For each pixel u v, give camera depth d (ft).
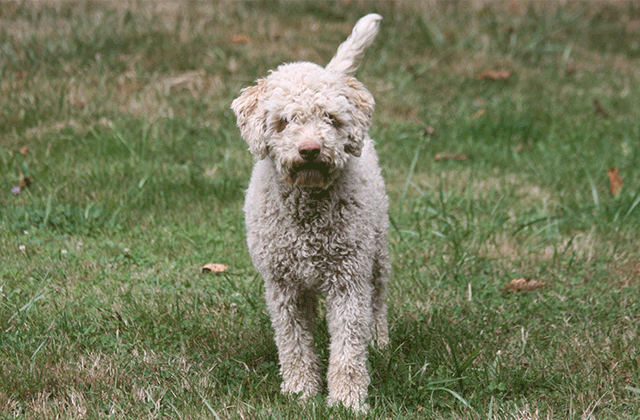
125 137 28.43
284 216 13.64
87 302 17.80
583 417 13.30
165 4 42.34
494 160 29.43
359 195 13.89
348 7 45.37
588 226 23.27
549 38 44.96
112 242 21.45
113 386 14.37
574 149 30.17
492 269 20.48
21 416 13.16
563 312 17.80
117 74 33.73
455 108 34.45
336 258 13.82
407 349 16.30
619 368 15.10
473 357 14.44
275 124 13.17
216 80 33.94
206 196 24.89
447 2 48.49
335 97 13.07
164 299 18.11
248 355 16.01
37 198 23.75
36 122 29.58
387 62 38.06
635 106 36.24
